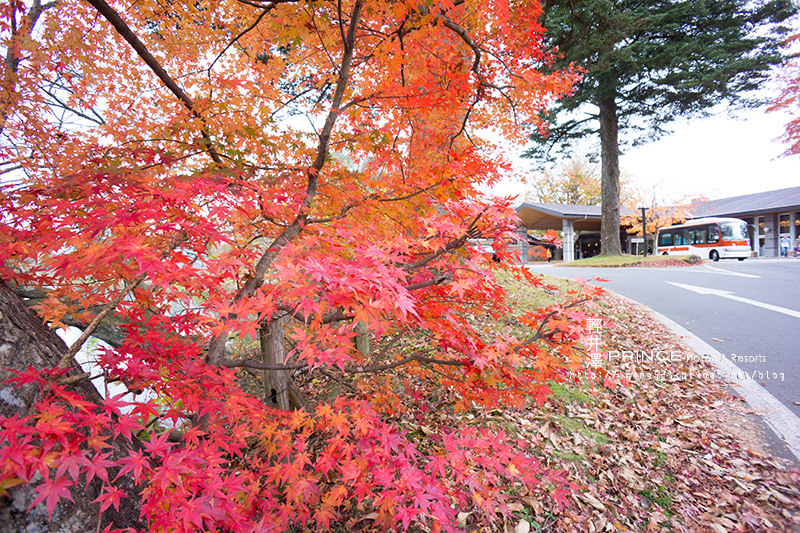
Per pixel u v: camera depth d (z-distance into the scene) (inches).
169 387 57.2
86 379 52.3
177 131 69.7
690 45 466.0
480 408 143.2
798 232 784.9
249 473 71.1
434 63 104.5
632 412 134.6
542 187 1505.9
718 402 132.5
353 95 92.4
